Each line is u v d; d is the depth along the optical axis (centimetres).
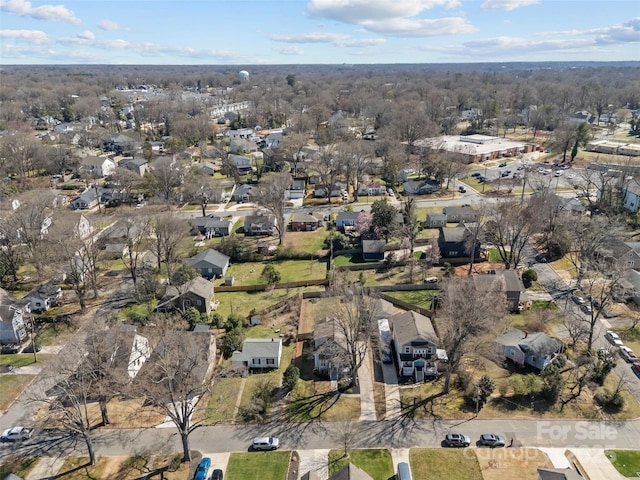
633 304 6381
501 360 5084
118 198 11281
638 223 8756
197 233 9462
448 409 4659
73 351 4966
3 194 10775
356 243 8688
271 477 3931
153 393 4222
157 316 5966
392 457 4094
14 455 4250
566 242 7750
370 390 4994
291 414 4675
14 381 5244
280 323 6338
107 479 3956
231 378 5238
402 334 5425
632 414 4506
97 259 8012
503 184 11925
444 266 7669
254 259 8356
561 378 4678
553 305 6438
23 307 6225
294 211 10656
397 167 12244
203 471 3934
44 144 14375
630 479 3788
